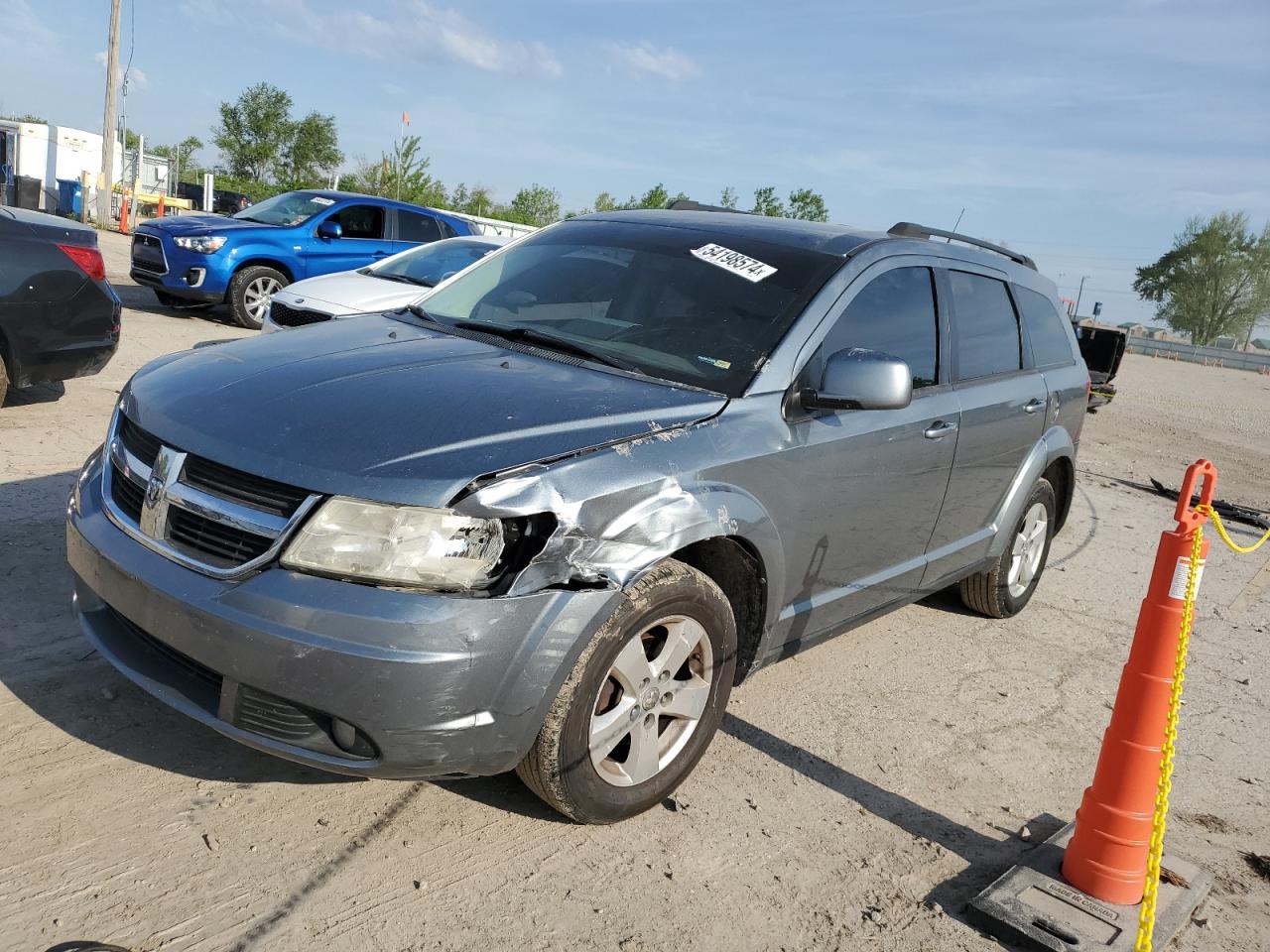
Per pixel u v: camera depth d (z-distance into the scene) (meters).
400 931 2.59
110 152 26.00
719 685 3.30
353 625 2.51
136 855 2.73
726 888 2.94
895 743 3.98
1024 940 2.81
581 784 2.93
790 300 3.69
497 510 2.63
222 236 11.66
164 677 2.83
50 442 6.21
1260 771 4.15
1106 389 14.52
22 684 3.46
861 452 3.71
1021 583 5.55
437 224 13.62
